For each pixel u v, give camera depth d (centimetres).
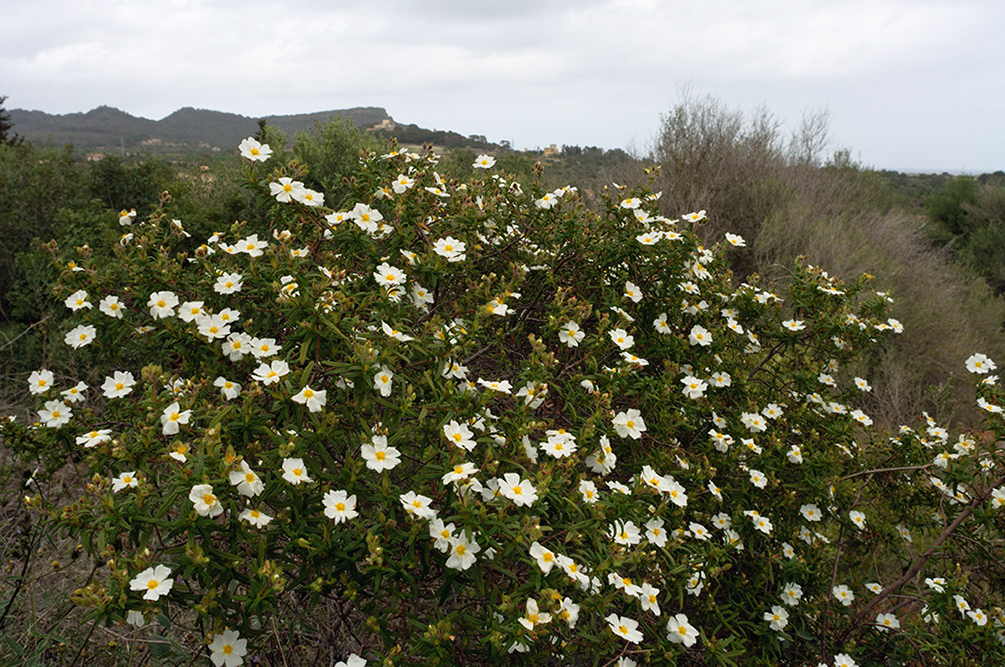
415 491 163
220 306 196
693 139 802
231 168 658
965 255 1032
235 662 143
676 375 240
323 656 219
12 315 502
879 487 280
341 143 620
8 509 262
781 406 278
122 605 124
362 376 155
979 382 262
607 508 168
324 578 152
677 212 737
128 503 135
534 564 143
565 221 243
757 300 274
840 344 278
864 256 650
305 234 233
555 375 218
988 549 248
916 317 603
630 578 180
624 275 249
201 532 134
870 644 246
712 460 244
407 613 184
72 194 617
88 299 200
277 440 145
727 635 236
